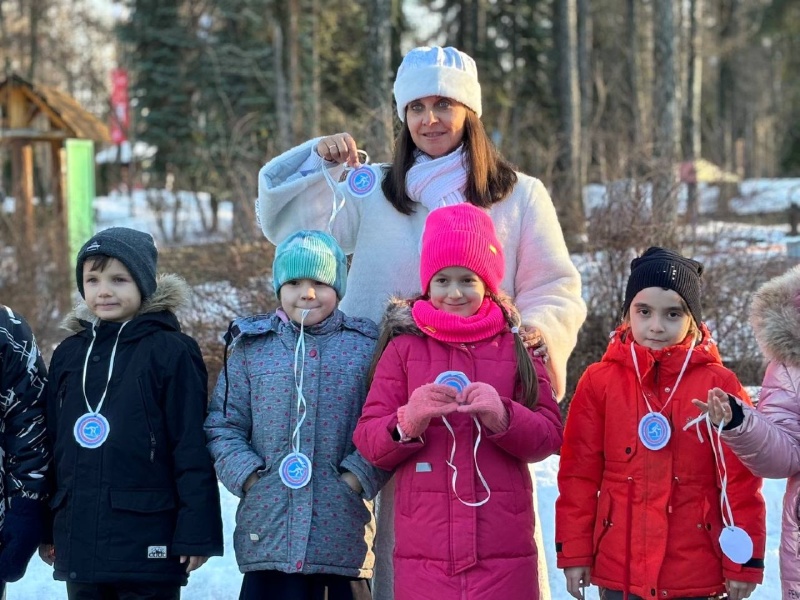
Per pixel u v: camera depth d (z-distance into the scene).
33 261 10.20
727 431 2.81
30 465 3.15
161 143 25.23
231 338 3.19
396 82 3.32
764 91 49.41
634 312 3.08
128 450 3.08
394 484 3.10
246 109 24.05
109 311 3.21
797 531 2.94
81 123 14.66
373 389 2.98
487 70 27.66
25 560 3.09
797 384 2.99
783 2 36.56
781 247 8.02
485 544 2.82
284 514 2.99
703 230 7.90
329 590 3.03
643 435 2.99
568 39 18.58
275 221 3.47
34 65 36.00
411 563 2.86
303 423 3.05
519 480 2.93
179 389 3.15
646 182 7.65
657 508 2.96
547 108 26.27
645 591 2.95
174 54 25.39
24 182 13.67
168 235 19.00
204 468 3.09
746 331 6.99
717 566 2.94
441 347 2.97
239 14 24.42
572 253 7.95
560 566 3.11
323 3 23.69
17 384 3.18
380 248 3.32
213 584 4.48
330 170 3.42
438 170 3.24
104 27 39.09
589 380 3.17
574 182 11.54
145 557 3.04
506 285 3.29
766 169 50.16
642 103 24.56
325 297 3.15
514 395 2.94
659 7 15.68
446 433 2.90
